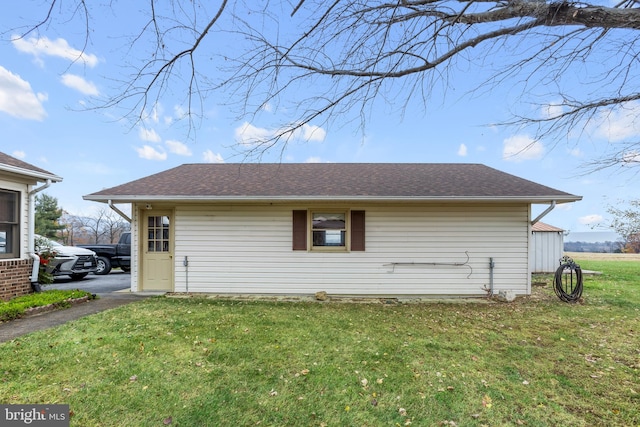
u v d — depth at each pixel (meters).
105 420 2.52
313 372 3.38
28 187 6.91
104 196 7.15
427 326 5.10
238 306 6.46
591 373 3.44
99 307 6.19
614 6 2.88
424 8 3.12
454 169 9.75
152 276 7.98
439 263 7.64
